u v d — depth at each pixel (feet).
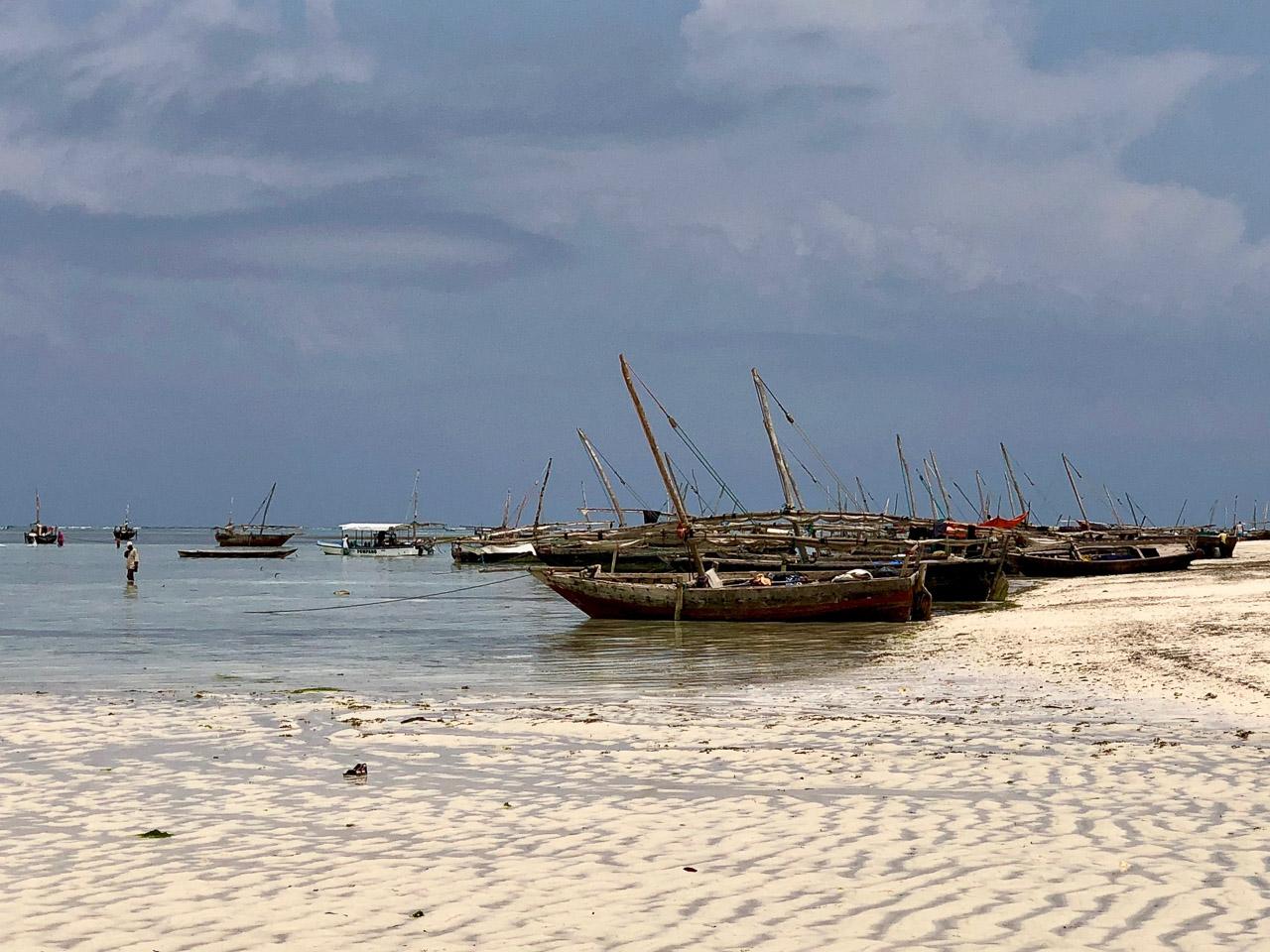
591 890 35.09
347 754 57.21
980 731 60.49
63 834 42.57
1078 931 30.30
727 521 183.93
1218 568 239.91
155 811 45.93
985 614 142.20
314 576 320.70
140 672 100.01
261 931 31.89
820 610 134.00
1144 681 77.05
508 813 44.91
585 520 337.11
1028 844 38.52
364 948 30.45
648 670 95.50
